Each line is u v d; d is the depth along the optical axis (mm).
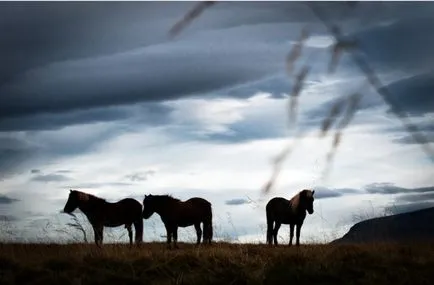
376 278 11273
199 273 12000
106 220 19641
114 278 11766
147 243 21438
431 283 10984
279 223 20844
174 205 20203
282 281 11305
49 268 12469
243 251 14156
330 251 13422
